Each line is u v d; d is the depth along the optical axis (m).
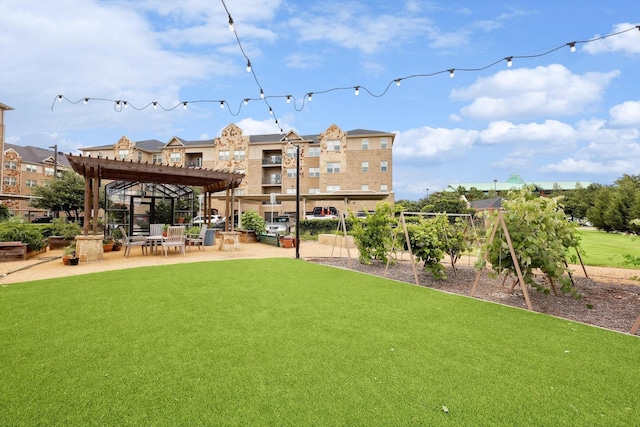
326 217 24.33
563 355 3.08
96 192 9.96
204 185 15.51
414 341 3.40
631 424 2.05
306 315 4.28
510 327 3.88
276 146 38.69
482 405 2.24
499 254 5.54
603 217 24.81
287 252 12.62
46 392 2.35
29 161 40.56
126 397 2.30
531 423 2.05
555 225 5.29
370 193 23.20
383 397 2.32
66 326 3.76
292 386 2.46
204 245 13.43
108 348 3.15
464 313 4.45
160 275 7.05
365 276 7.28
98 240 9.72
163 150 39.88
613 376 2.68
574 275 7.70
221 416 2.09
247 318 4.12
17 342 3.28
